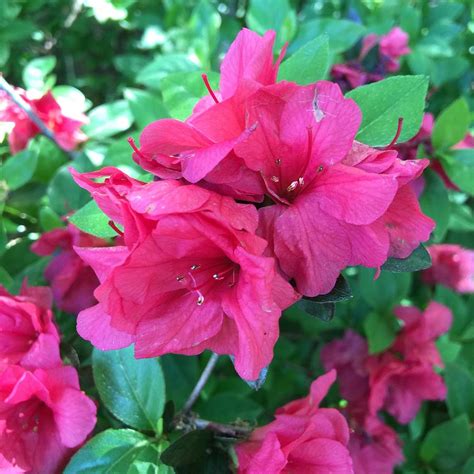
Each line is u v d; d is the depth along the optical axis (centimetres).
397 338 31
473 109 44
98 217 20
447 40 43
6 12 37
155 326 16
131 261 14
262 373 17
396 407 31
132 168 26
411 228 17
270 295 14
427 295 38
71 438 20
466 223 34
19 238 33
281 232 16
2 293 23
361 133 20
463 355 36
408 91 20
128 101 30
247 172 16
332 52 32
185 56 32
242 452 20
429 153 27
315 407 21
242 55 16
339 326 33
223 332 16
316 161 16
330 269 16
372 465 29
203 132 15
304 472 20
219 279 16
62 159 32
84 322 17
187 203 14
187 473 20
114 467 20
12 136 32
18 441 21
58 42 48
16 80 45
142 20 45
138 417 22
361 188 15
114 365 22
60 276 26
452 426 31
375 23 41
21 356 22
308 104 16
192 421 22
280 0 33
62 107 32
